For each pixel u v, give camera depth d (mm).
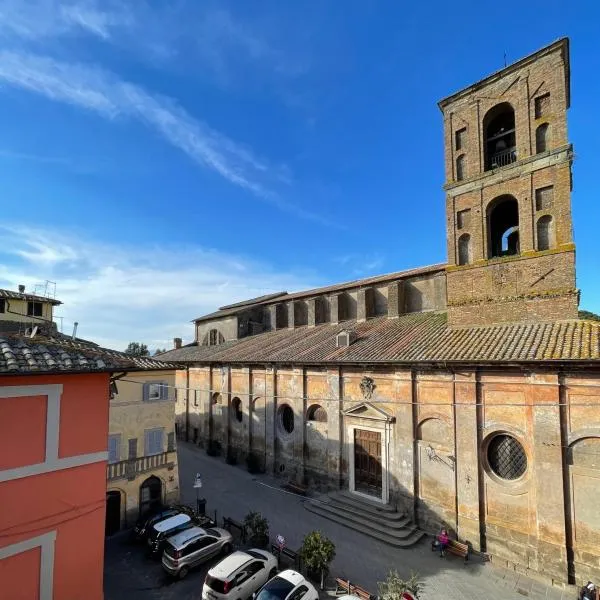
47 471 9742
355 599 13648
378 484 22547
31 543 9391
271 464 29359
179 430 41625
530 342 18094
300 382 27594
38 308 32344
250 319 42844
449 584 15867
